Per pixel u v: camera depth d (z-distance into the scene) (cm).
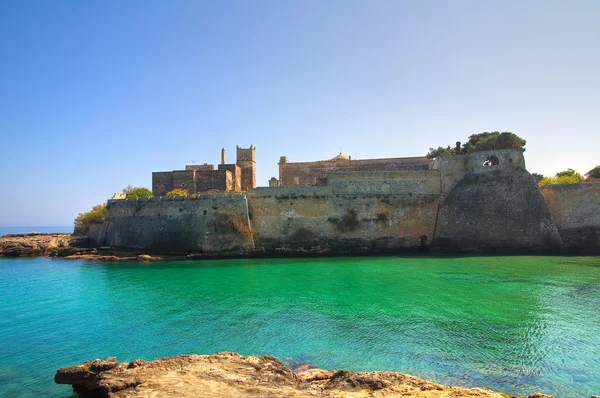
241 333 2281
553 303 2784
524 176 6031
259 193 6084
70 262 5450
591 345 2002
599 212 5744
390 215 6228
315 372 1689
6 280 4159
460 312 2586
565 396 1507
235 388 1439
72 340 2259
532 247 5606
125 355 2025
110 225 6462
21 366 1927
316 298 3053
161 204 6053
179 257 5519
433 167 6812
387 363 1828
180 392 1398
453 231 6050
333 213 6122
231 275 4181
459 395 1373
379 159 7844
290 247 5856
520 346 2000
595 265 4478
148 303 3033
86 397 1614
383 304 2823
